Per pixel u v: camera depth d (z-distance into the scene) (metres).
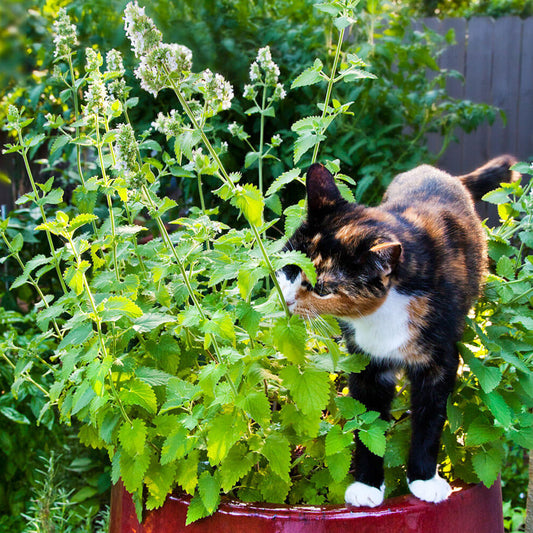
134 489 1.82
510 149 6.60
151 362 2.18
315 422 1.83
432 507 1.82
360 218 2.11
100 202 3.78
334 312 2.05
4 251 4.37
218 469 1.89
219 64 4.09
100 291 2.25
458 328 2.06
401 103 4.88
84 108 2.24
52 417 3.42
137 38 1.78
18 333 4.31
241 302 1.80
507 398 2.03
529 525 2.46
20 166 4.75
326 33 4.41
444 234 2.20
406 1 7.64
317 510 1.78
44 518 3.01
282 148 4.06
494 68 6.61
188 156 1.79
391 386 2.23
